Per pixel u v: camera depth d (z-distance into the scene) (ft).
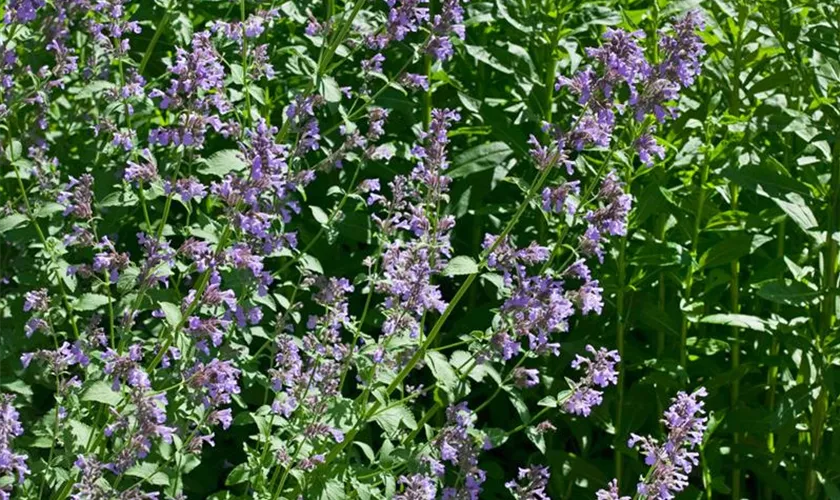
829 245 5.66
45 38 5.26
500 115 5.89
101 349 5.18
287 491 4.96
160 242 4.66
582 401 5.08
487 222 6.15
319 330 5.09
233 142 5.88
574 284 5.95
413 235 6.01
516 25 5.90
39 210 5.03
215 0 5.92
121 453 4.47
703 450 5.81
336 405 4.97
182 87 4.67
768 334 6.05
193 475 5.64
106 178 5.40
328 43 5.25
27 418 5.61
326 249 6.01
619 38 4.73
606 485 5.87
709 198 5.92
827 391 5.76
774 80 5.82
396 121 6.19
